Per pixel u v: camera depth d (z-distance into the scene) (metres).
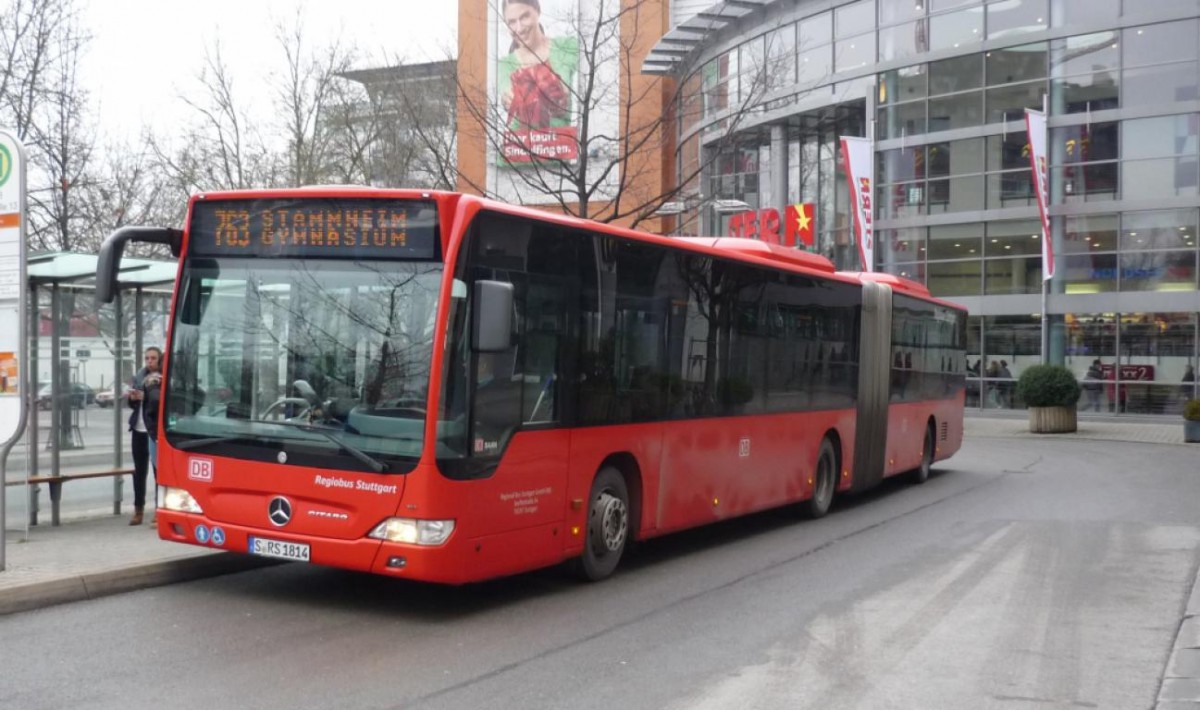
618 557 10.52
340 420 8.45
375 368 8.43
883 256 39.38
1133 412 35.34
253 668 7.11
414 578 8.20
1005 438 31.98
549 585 10.18
